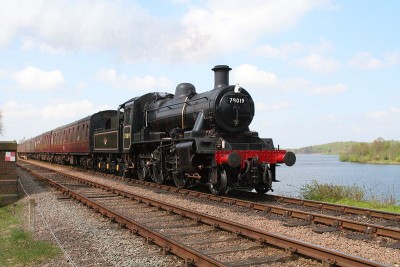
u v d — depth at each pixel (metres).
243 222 9.04
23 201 12.91
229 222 7.91
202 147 12.86
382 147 97.62
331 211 10.70
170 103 16.69
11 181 12.68
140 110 19.16
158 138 16.38
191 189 15.36
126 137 19.58
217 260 5.77
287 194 21.98
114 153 22.27
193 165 13.17
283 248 6.57
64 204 12.03
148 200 11.45
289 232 8.04
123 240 7.50
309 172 56.28
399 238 7.39
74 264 6.06
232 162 11.80
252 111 14.16
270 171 12.88
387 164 87.56
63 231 8.34
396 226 8.91
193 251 5.93
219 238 7.52
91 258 6.41
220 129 13.69
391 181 38.53
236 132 13.84
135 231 7.88
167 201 12.29
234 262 6.02
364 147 98.88
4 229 8.79
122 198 13.05
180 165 13.83
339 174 50.06
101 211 10.16
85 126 26.81
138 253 6.65
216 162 12.48
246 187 12.91
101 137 23.84
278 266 5.90
